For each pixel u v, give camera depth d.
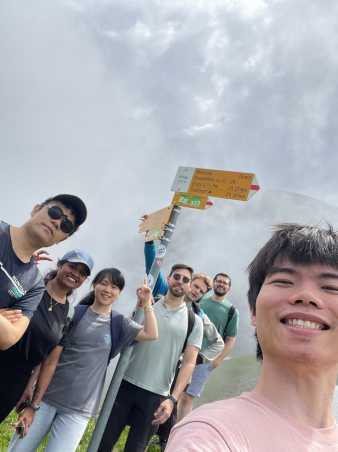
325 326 0.60
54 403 1.95
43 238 1.60
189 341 2.34
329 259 0.63
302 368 0.58
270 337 0.61
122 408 2.19
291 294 0.61
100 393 2.07
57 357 1.95
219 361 3.05
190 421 0.50
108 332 2.06
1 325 1.49
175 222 2.34
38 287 1.67
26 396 1.95
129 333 2.10
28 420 1.87
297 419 0.56
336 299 0.61
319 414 0.58
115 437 2.16
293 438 0.52
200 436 0.46
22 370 1.75
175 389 2.25
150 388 2.20
